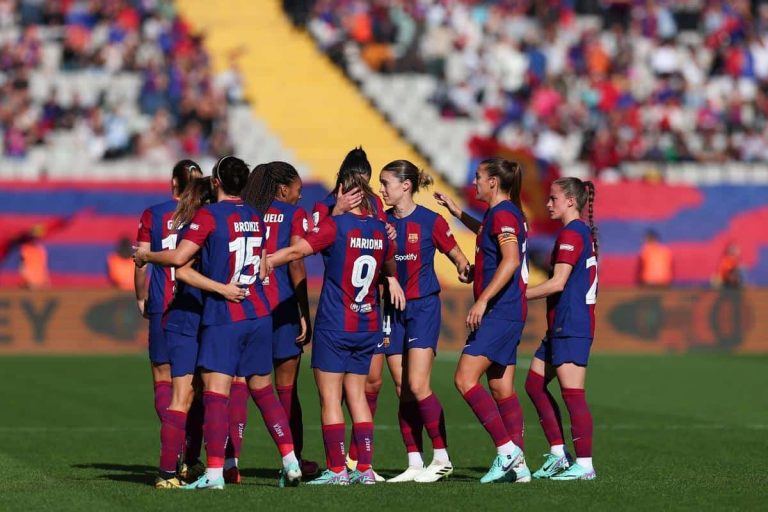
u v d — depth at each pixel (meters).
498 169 33.34
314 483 32.22
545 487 31.47
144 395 58.62
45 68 112.88
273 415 31.83
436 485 31.95
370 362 32.72
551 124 112.00
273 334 34.50
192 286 30.81
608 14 125.88
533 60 117.19
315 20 120.62
